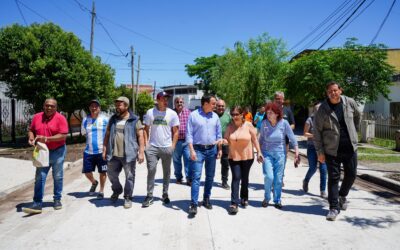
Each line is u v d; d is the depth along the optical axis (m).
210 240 4.47
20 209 5.94
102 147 6.55
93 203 6.21
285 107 7.27
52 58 15.80
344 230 4.84
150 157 5.97
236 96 29.12
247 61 29.41
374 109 23.38
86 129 6.60
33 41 15.63
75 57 16.61
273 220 5.26
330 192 5.38
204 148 5.65
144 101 46.25
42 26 16.64
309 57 15.62
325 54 15.48
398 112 20.97
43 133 5.65
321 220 5.26
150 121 6.05
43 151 5.53
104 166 6.48
